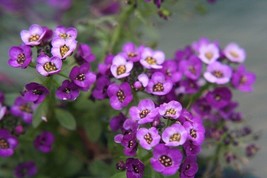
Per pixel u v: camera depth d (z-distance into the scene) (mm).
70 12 266
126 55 169
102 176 195
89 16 260
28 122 185
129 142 149
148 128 152
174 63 174
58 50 154
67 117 182
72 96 157
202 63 184
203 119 187
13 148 173
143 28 225
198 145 146
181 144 143
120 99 160
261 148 206
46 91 157
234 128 200
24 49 155
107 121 187
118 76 162
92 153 212
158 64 169
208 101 181
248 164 203
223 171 203
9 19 258
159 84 161
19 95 192
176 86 182
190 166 147
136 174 146
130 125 154
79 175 208
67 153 208
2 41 252
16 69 241
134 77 164
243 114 215
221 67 182
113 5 251
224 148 189
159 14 193
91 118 197
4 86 224
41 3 270
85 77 158
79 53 164
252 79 189
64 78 161
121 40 206
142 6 192
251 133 200
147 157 154
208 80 179
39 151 201
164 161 144
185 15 229
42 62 152
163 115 147
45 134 189
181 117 149
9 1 259
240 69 189
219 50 192
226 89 181
